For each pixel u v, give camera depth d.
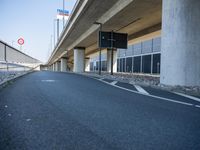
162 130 4.62
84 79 19.72
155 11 21.14
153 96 9.45
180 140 4.04
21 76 23.39
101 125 4.92
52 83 14.86
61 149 3.55
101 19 26.67
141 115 5.92
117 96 9.31
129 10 20.70
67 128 4.66
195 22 11.73
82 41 39.78
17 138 4.03
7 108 6.53
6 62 19.20
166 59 12.31
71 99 8.30
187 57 11.65
